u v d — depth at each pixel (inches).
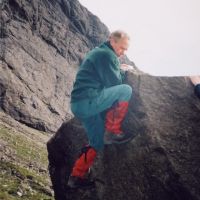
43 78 3713.1
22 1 3882.9
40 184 1050.1
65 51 4347.9
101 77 411.5
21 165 1263.5
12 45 3523.6
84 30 4901.6
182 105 409.1
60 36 4345.5
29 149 1694.1
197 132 394.9
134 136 415.2
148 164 402.9
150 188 401.1
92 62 414.3
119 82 415.5
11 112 2987.2
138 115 414.9
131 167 414.3
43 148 2041.1
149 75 429.1
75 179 438.6
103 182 433.4
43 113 3321.9
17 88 3179.1
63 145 496.1
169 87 419.5
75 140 481.1
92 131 426.0
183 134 397.4
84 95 412.5
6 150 1411.2
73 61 4456.2
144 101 416.2
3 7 3700.8
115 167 426.6
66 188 488.1
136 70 445.7
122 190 418.9
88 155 430.6
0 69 3169.3
